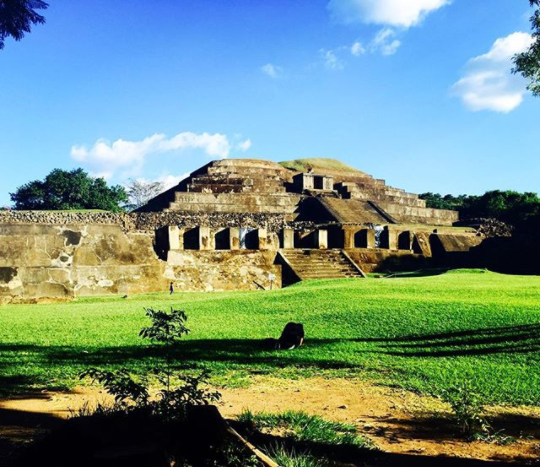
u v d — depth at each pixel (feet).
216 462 11.93
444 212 157.58
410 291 55.26
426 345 31.99
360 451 15.44
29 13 26.20
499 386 23.44
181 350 30.71
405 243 114.32
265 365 27.48
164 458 11.17
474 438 17.29
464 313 39.52
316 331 36.78
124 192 177.37
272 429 17.12
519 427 18.67
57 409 19.61
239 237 98.07
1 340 34.24
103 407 18.06
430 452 16.01
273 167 161.27
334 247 107.86
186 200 125.59
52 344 32.65
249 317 43.68
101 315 45.98
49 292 67.51
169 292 76.07
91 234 77.30
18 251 70.85
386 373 25.96
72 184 159.63
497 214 155.74
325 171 167.43
